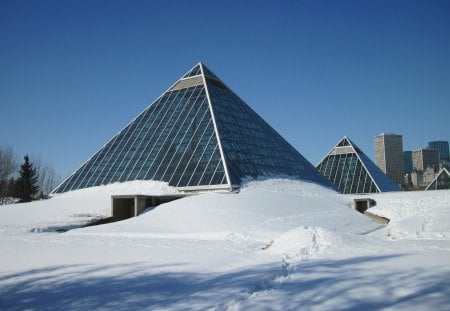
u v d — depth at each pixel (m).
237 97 62.81
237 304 11.38
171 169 48.31
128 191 47.25
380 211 47.62
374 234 33.34
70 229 37.00
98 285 14.30
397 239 27.20
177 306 11.63
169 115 56.47
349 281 12.88
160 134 54.34
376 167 78.94
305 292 12.08
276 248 21.22
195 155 48.38
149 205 42.56
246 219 34.53
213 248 22.44
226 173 44.31
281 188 48.62
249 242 25.78
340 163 75.50
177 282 14.32
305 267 15.39
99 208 43.66
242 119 57.88
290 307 10.90
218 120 52.25
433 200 49.50
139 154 53.19
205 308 11.31
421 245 20.91
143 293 13.12
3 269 17.61
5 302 12.72
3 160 86.12
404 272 13.59
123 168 52.41
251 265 16.80
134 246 23.81
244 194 41.81
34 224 37.97
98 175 53.44
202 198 39.81
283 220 35.44
